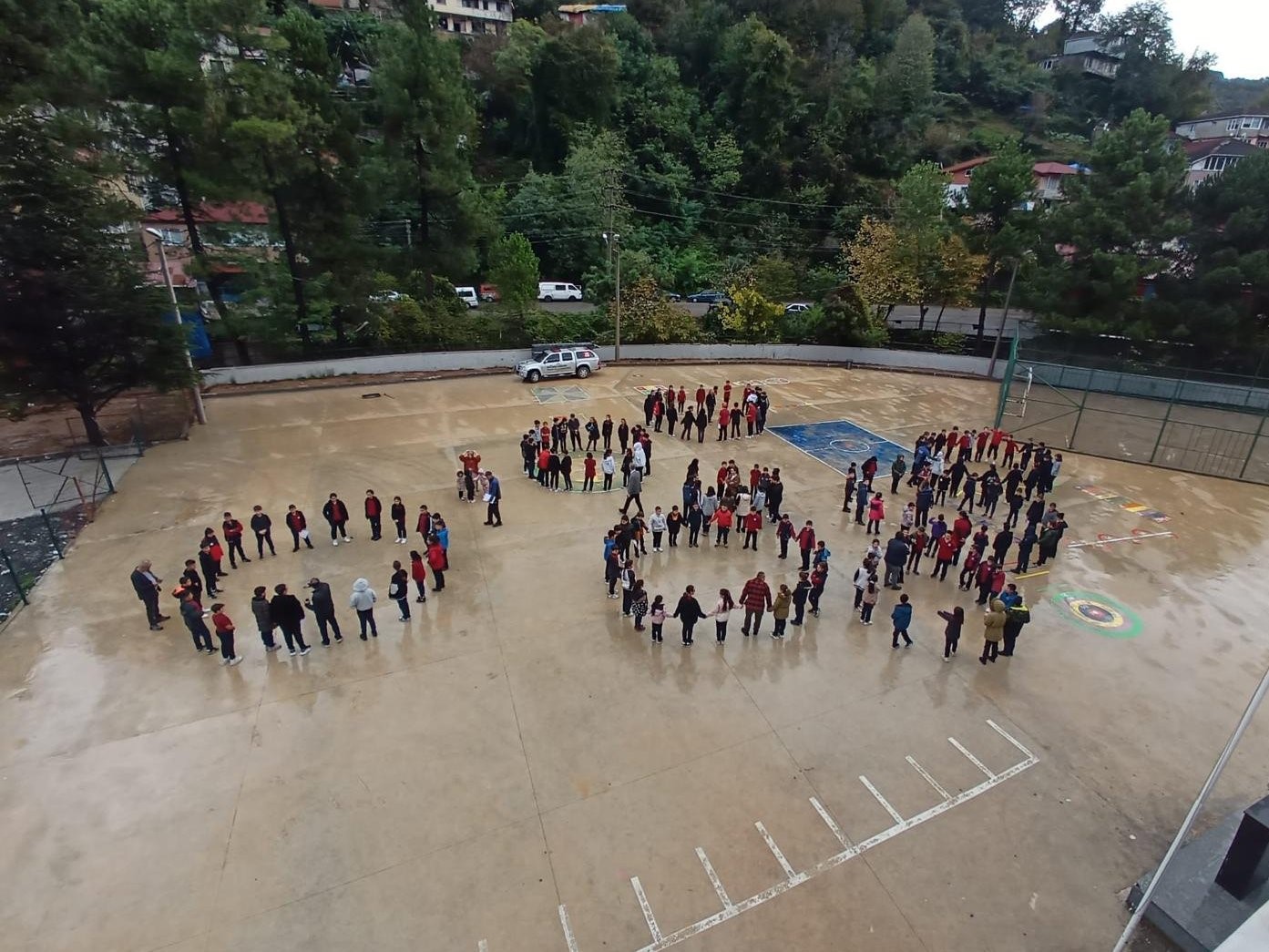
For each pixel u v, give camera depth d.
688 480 16.86
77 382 20.05
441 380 31.67
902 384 33.91
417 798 9.38
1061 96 84.75
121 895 8.00
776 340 39.00
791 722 10.93
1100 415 28.09
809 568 15.34
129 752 10.04
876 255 39.69
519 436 23.89
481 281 50.28
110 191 22.09
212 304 32.84
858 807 9.41
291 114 26.55
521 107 58.53
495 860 8.51
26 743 10.16
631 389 30.70
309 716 10.82
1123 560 16.69
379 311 32.41
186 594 11.95
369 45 52.03
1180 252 31.94
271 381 30.02
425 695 11.33
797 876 8.40
